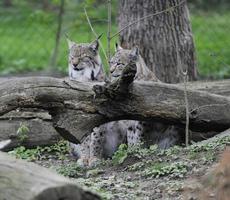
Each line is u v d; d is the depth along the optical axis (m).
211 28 24.11
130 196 9.08
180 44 14.40
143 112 10.54
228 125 11.41
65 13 23.86
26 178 6.99
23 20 26.28
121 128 12.25
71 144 12.12
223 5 27.23
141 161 10.70
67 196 6.60
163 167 9.95
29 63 21.42
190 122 11.15
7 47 23.12
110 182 9.70
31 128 12.16
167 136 12.09
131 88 10.34
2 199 6.98
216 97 11.30
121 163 10.80
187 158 10.23
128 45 14.34
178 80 14.27
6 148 12.09
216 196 7.52
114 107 10.30
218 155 9.98
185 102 10.87
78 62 12.89
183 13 14.48
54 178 6.89
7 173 7.19
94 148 12.02
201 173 9.48
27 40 23.59
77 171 10.80
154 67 14.27
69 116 10.10
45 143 12.25
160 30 14.26
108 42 12.88
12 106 9.97
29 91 9.98
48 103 10.08
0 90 9.97
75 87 10.14
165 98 10.71
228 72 18.78
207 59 20.08
